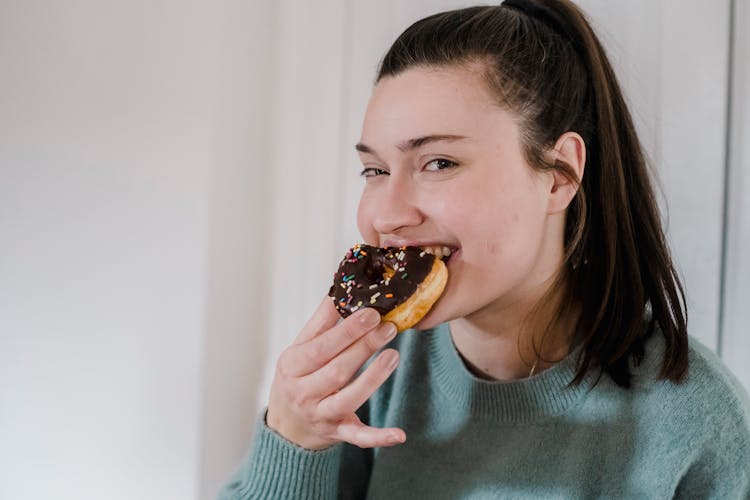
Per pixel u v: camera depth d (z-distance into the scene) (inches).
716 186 50.0
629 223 38.0
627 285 37.5
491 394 38.9
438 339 42.8
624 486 35.9
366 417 47.1
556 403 37.4
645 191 39.3
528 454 37.7
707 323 50.9
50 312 70.0
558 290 38.1
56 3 67.7
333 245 62.4
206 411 63.4
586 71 37.5
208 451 64.3
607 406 36.6
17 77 70.8
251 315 66.2
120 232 65.6
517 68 33.4
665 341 37.2
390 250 35.3
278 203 64.8
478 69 32.8
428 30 34.8
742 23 48.8
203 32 59.6
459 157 32.3
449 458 40.4
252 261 65.5
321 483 37.9
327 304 36.6
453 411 40.9
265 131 64.6
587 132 37.4
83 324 68.1
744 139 49.4
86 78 66.6
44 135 69.3
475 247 32.7
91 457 68.6
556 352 38.9
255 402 67.6
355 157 61.1
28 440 72.3
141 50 63.2
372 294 33.1
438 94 32.3
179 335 62.8
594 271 38.1
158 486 65.1
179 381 63.2
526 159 33.8
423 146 32.5
